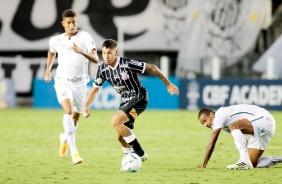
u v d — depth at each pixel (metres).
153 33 91.00
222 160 31.83
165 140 43.00
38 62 92.12
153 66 28.00
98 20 92.38
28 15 93.50
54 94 80.75
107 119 62.59
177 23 90.25
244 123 27.42
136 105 28.27
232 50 88.69
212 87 73.94
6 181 24.73
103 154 34.97
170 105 76.19
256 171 26.97
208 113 26.98
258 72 87.81
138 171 27.48
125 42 91.50
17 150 37.19
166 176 25.73
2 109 80.81
